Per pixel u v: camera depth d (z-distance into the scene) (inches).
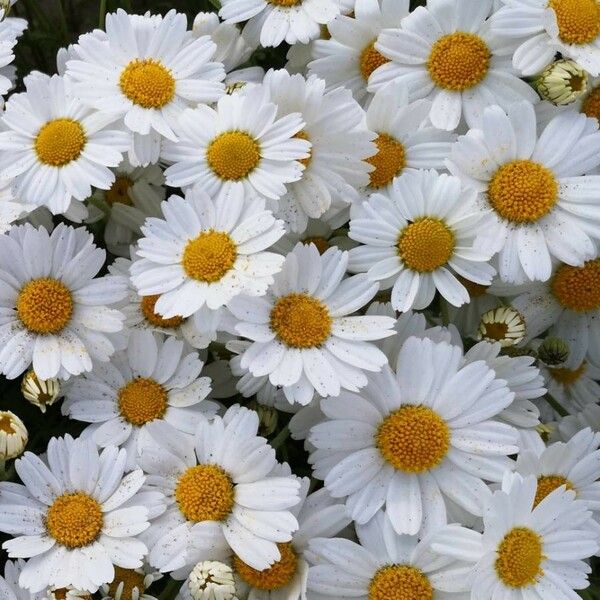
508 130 19.1
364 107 20.8
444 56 19.9
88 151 19.4
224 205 18.7
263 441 18.2
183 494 18.4
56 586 18.1
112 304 19.3
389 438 18.5
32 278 18.9
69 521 18.3
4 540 19.6
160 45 19.7
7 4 20.4
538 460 18.7
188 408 19.2
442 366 18.6
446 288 19.0
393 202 19.0
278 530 18.1
